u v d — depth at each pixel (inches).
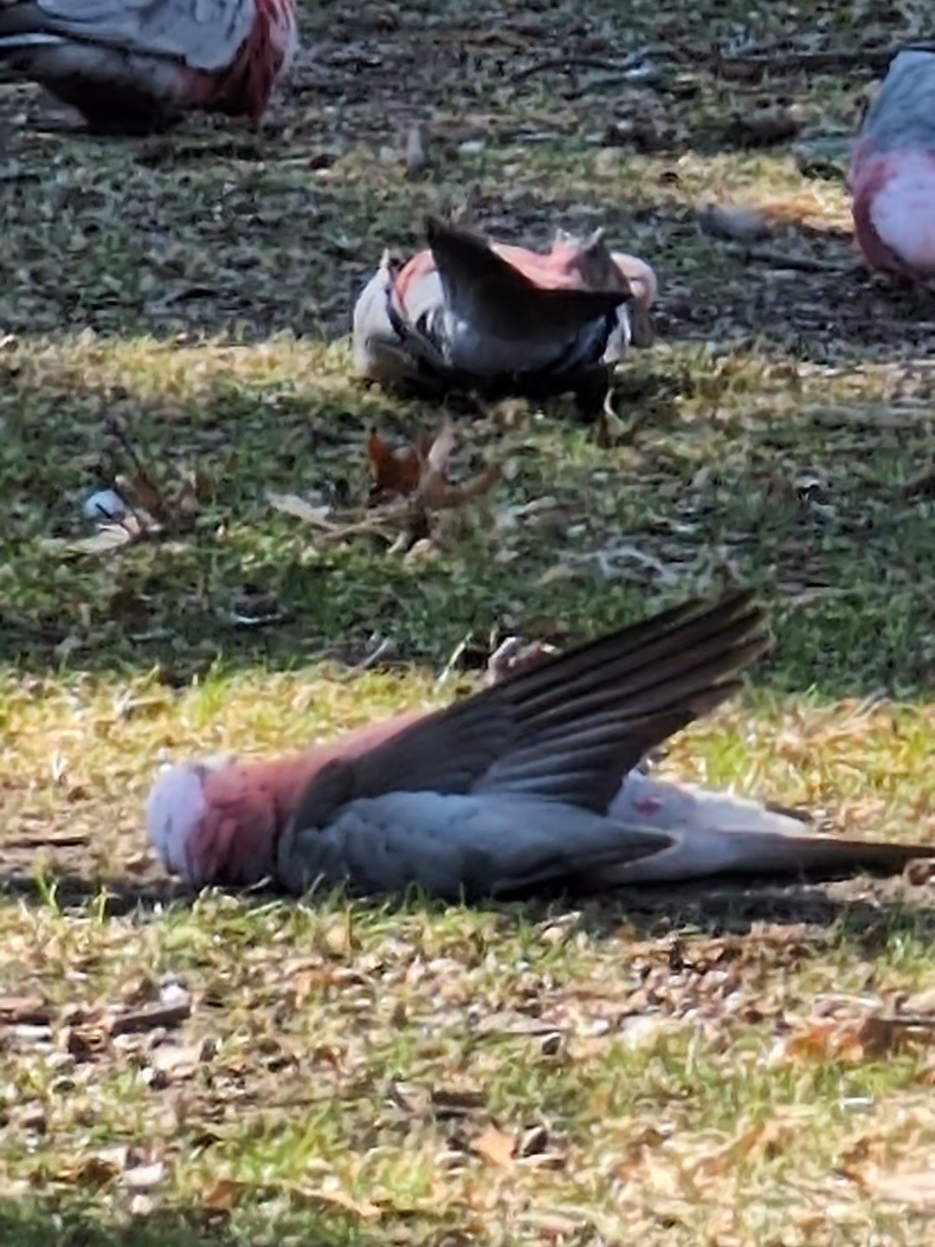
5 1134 319.6
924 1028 335.3
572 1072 329.4
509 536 514.0
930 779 406.6
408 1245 293.0
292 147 797.9
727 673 362.9
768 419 579.2
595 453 555.2
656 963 354.6
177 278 674.8
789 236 717.9
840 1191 301.9
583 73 878.4
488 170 775.1
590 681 365.1
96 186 748.0
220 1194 303.4
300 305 657.6
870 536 518.9
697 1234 293.3
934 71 672.4
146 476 517.3
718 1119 317.4
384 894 367.6
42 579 494.3
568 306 559.8
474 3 944.9
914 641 461.7
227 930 361.7
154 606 483.8
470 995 348.2
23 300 658.8
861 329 647.1
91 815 402.9
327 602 482.3
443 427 548.4
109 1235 296.5
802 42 904.9
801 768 409.7
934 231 658.2
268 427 571.5
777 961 354.9
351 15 934.4
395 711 434.6
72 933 363.9
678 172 776.9
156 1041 340.5
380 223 718.5
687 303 661.9
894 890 373.1
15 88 861.2
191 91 804.6
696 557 507.8
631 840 362.0
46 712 440.1
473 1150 313.3
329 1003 346.6
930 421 582.9
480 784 366.6
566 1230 294.8
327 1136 315.9
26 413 579.2
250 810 370.6
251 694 444.1
